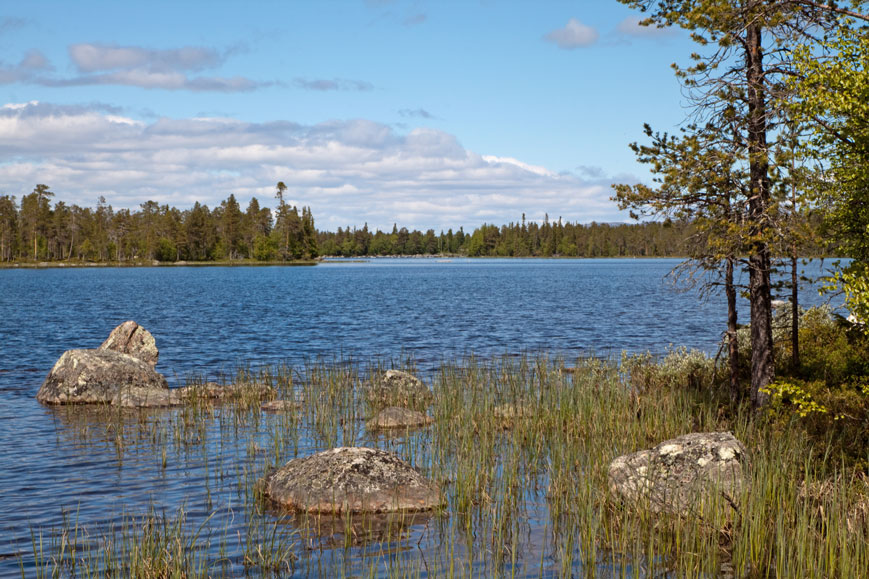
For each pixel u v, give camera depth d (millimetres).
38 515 10977
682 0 15320
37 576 8641
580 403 17141
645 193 15609
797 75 14695
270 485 11977
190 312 55562
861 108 12039
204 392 20953
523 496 11844
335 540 10008
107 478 12914
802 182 14164
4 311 55438
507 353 32156
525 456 14234
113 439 15836
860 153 13164
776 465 11008
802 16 14688
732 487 10430
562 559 8688
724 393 18703
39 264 190250
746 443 13344
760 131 15227
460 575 8812
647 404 17031
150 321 47719
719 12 14523
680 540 9664
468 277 134250
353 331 41969
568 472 12484
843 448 12867
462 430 15898
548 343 36156
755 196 15203
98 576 8672
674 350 24531
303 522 10734
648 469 11211
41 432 16547
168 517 10891
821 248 14680
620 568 8953
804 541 8523
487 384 21359
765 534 9227
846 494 10375
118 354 22141
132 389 20625
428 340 37562
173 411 19172
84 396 20312
